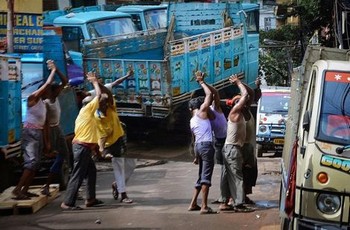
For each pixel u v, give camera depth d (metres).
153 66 19.38
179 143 20.41
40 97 10.60
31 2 16.45
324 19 16.66
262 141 19.48
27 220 9.73
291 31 27.47
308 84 7.57
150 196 11.84
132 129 20.69
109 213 10.16
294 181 6.65
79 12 22.02
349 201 6.24
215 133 10.51
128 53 20.81
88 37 19.98
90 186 10.72
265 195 11.94
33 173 10.72
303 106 7.50
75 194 10.55
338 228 6.17
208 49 20.61
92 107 10.59
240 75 21.98
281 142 19.44
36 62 14.09
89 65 19.80
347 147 6.38
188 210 10.27
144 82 19.59
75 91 14.28
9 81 11.25
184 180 14.05
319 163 6.36
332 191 6.29
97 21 20.45
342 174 6.29
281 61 33.25
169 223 9.28
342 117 6.59
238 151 9.92
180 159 17.88
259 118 19.77
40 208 10.69
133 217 9.77
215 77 20.98
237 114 9.91
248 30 22.67
